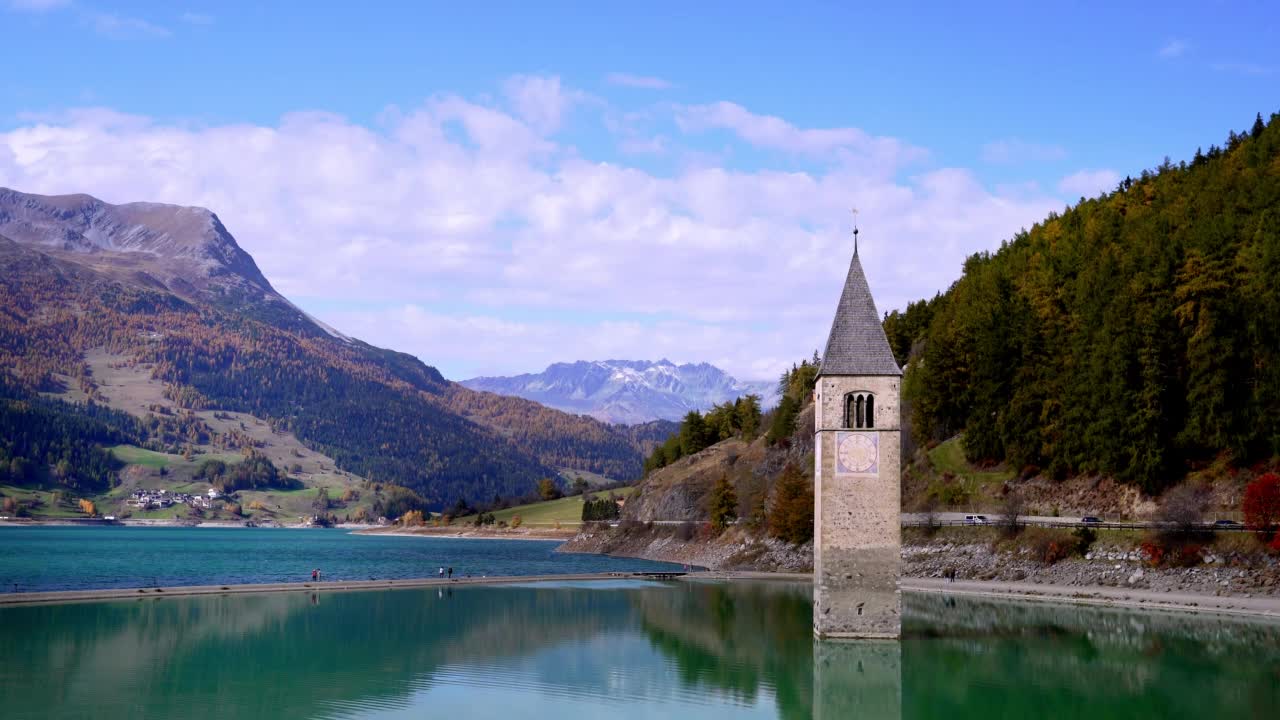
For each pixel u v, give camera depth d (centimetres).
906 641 9412
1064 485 15100
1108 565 12912
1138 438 13862
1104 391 14338
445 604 13050
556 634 10469
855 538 8881
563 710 7069
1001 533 14562
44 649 9156
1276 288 13162
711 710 7106
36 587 16425
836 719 6869
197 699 7288
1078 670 8238
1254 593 11356
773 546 19238
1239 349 13450
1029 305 17350
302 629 10606
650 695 7556
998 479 16200
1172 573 12169
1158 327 14038
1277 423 12862
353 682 7944
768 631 10681
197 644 9569
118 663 8575
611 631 10694
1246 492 11919
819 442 9194
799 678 8075
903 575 14900
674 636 10369
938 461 17662
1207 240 14350
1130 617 10831
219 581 18088
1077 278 16962
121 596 13225
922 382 18412
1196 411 13588
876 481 8881
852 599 8894
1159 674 8094
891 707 7169
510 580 16550
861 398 8975
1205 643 9338
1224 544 12100
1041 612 11300
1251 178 16488
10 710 6894
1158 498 13700
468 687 7812
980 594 13050
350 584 15238
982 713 6988
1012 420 16125
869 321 9019
